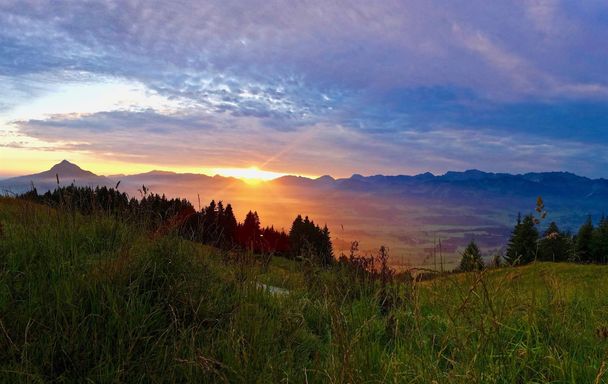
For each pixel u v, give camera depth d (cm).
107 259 540
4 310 416
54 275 484
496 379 344
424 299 584
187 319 483
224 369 387
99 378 363
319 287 638
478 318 435
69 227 639
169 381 377
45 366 371
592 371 359
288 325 494
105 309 438
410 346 421
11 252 536
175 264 554
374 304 566
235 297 556
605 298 629
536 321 459
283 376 384
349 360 365
